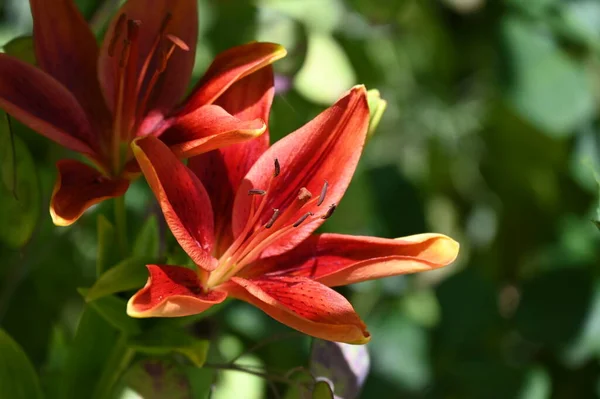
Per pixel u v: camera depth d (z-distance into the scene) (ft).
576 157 3.16
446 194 3.59
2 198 2.38
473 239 3.54
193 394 2.28
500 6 3.46
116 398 2.26
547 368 3.16
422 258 2.15
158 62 2.30
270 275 2.22
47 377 2.52
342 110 2.22
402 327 3.05
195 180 2.19
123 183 2.23
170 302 2.04
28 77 2.24
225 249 2.24
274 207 2.23
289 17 2.98
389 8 3.28
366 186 2.98
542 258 3.11
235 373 2.70
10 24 3.09
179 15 2.31
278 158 2.24
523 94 3.12
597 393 3.13
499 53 3.15
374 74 3.30
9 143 2.35
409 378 3.02
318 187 2.24
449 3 3.49
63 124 2.25
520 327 3.04
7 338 2.32
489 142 3.47
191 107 2.24
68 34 2.30
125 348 2.31
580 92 3.11
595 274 3.05
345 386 2.34
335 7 3.15
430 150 3.52
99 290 2.21
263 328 2.87
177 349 2.23
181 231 2.12
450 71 3.62
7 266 2.91
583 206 3.38
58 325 2.79
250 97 2.26
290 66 2.91
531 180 3.43
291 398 2.33
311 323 2.07
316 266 2.22
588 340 3.01
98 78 2.30
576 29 3.15
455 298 3.05
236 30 2.99
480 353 3.02
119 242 2.32
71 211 2.15
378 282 3.08
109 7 2.70
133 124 2.28
